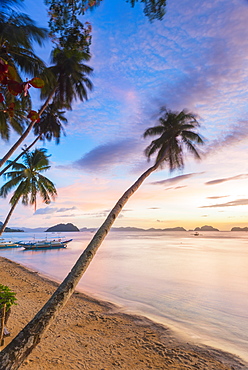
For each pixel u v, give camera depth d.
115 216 6.66
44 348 8.33
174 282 23.14
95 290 19.38
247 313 14.41
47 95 16.84
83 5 5.54
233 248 71.62
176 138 14.45
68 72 15.66
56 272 28.11
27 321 10.51
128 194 8.02
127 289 19.98
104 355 8.35
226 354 9.09
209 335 11.02
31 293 16.50
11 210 22.89
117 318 12.55
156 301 16.62
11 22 9.55
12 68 2.90
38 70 12.46
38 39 10.11
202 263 36.97
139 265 34.47
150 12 4.82
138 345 9.43
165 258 43.62
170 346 9.53
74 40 6.89
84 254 5.30
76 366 7.33
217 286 21.62
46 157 24.08
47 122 19.50
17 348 3.45
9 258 44.19
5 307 7.58
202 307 15.52
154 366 7.89
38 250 62.38
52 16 6.13
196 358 8.66
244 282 23.41
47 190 25.45
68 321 11.48
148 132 14.87
